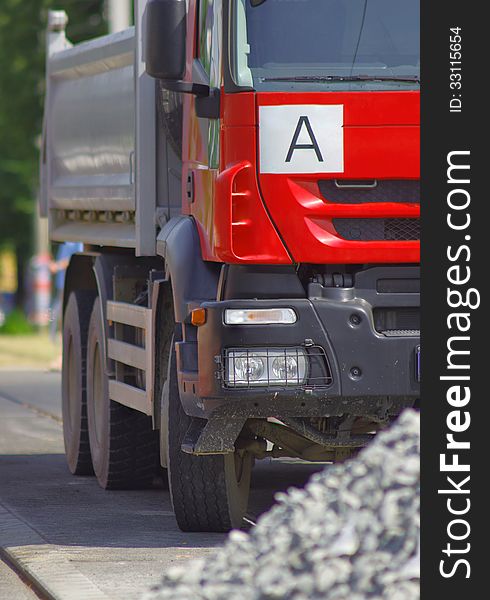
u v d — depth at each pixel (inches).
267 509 1305.4
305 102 1056.2
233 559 666.8
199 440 1086.4
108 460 1427.2
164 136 1304.1
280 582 633.6
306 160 1055.0
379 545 645.9
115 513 1290.6
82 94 1553.9
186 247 1128.2
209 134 1122.7
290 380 1045.8
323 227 1057.5
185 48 1101.7
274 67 1069.8
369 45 1075.9
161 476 1448.1
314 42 1075.3
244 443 1175.0
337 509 661.9
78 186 1550.2
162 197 1307.8
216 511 1155.3
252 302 1048.8
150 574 997.2
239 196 1057.5
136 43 1312.7
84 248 1612.9
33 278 5861.2
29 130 5433.1
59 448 1813.5
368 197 1061.1
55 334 4045.3
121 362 1369.3
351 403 1052.5
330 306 1048.2
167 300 1219.9
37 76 5359.3
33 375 3056.1
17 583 1010.7
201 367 1059.3
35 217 6309.1
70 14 5260.8
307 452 1196.5
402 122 1059.9
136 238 1328.7
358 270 1067.9
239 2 1075.3
